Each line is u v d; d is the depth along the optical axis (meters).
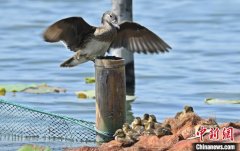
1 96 18.64
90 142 14.66
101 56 14.70
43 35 14.05
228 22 28.86
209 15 29.88
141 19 29.34
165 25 28.48
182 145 12.84
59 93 19.09
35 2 31.77
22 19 28.88
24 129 15.10
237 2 31.97
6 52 24.19
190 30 27.77
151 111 17.70
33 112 15.21
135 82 20.73
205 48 25.00
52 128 15.03
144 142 13.23
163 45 15.10
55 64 22.72
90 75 21.45
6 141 14.70
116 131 13.88
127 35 15.10
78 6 30.94
